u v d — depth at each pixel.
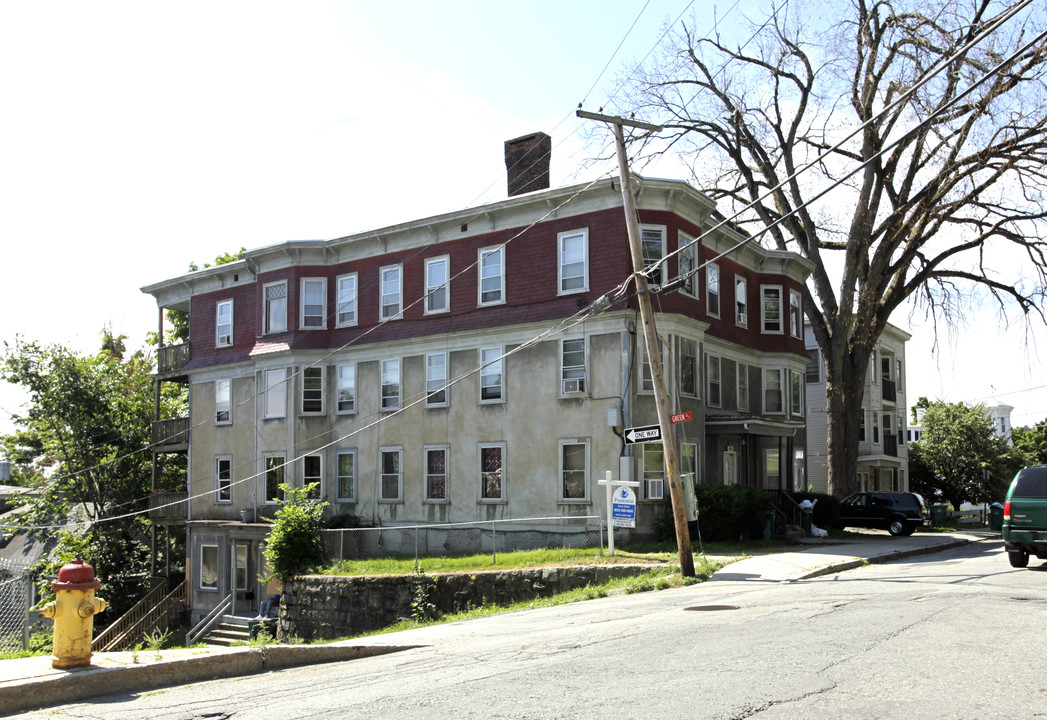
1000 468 53.31
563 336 27.27
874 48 31.14
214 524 34.16
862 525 31.88
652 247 26.69
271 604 30.23
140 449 40.44
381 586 22.91
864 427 49.53
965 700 6.06
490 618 14.78
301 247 33.19
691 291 28.09
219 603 34.41
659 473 26.08
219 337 36.91
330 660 9.64
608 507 21.78
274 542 26.20
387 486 30.94
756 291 34.09
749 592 14.52
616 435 25.83
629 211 18.12
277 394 33.72
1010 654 7.65
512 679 7.42
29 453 45.25
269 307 34.25
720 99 33.28
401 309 31.30
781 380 33.88
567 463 26.84
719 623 10.29
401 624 19.53
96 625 36.88
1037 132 28.78
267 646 9.09
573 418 26.78
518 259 28.62
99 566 38.34
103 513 40.50
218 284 37.34
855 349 34.31
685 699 6.30
